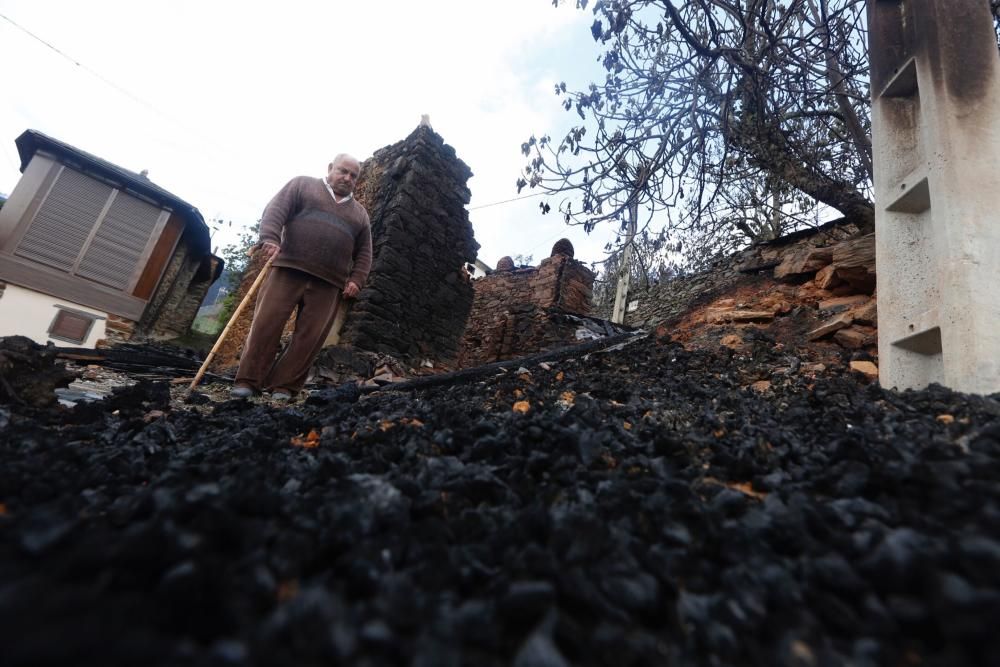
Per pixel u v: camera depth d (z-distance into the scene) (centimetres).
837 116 581
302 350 378
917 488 98
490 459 137
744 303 593
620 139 498
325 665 54
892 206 260
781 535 87
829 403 227
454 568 75
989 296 206
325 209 392
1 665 44
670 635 67
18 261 1059
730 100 494
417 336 741
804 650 62
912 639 63
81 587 60
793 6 442
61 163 1123
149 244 1208
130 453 146
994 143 226
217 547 73
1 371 216
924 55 247
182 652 51
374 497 98
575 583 68
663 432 164
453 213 848
